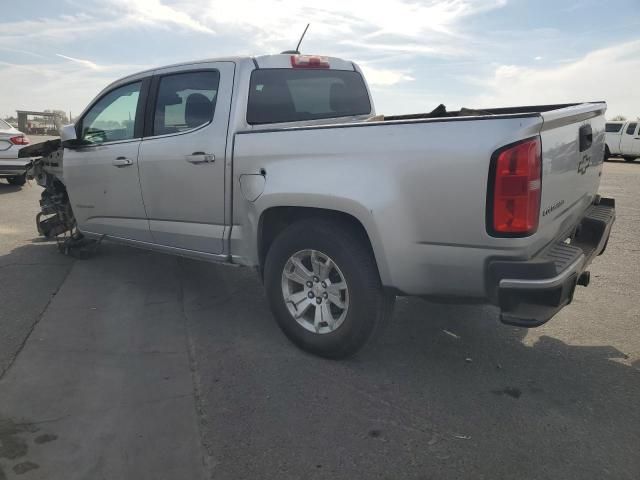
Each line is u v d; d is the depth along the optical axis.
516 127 2.77
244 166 3.91
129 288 5.29
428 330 4.26
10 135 11.28
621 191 12.31
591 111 3.67
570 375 3.53
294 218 3.90
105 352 3.84
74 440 2.79
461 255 3.01
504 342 4.04
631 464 2.62
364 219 3.23
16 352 3.80
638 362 3.71
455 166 2.90
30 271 5.79
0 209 9.48
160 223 4.76
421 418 3.03
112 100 5.22
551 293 2.81
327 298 3.66
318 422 2.98
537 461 2.65
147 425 2.94
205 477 2.53
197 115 4.35
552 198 3.10
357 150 3.26
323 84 4.91
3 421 2.95
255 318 4.54
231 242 4.18
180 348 3.93
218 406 3.14
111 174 5.11
